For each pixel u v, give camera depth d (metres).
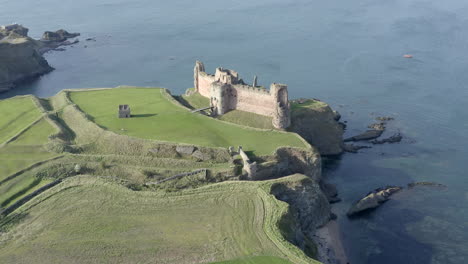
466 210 132.38
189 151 133.75
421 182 146.00
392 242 122.00
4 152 135.00
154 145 136.12
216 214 110.00
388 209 134.00
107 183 122.12
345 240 123.25
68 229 106.12
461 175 148.88
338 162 160.25
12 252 99.75
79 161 131.12
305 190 124.44
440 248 119.25
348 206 136.62
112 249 99.75
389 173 152.12
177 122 153.25
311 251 113.50
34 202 115.50
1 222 108.44
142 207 113.12
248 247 99.38
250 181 121.94
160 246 100.38
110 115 159.50
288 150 136.62
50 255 98.56
